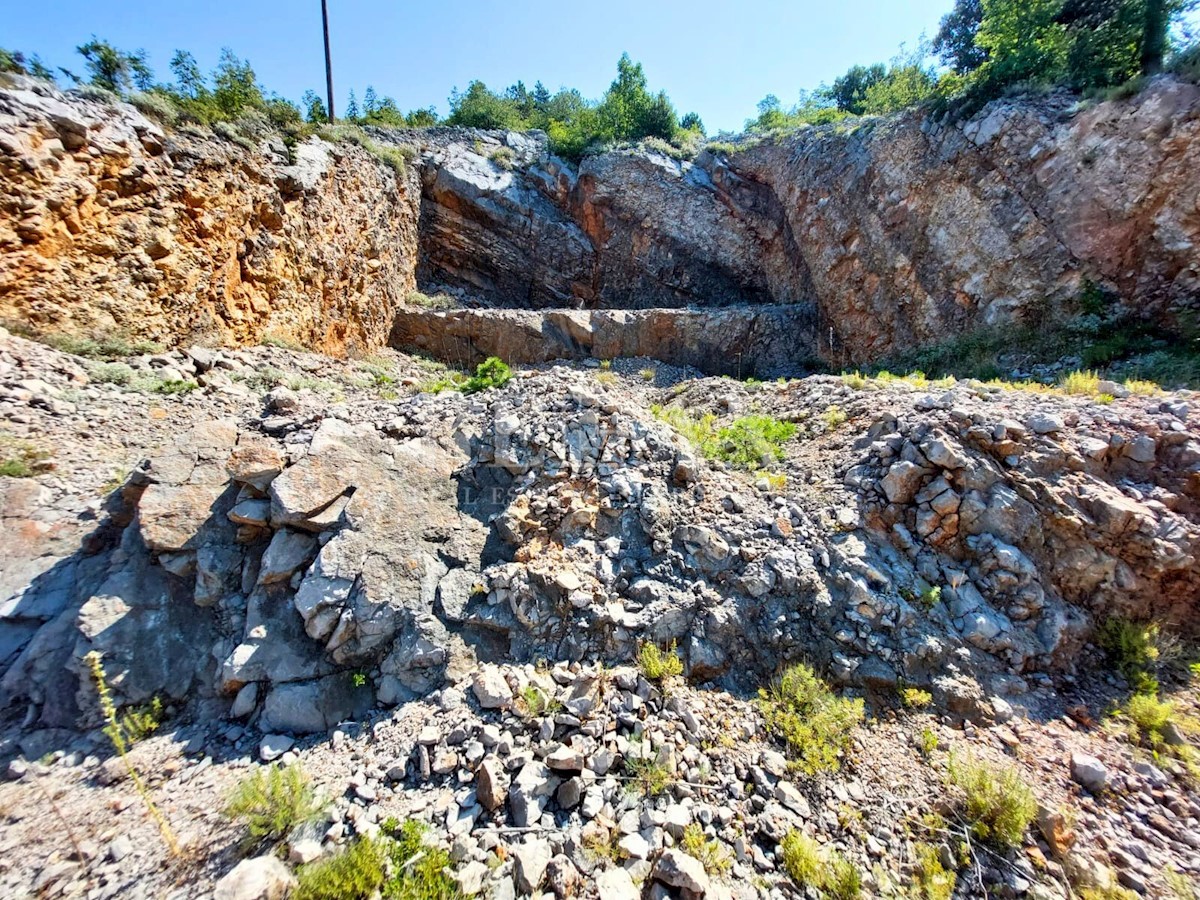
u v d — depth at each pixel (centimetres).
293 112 1066
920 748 302
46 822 239
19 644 313
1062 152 890
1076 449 439
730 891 223
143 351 672
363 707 307
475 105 2109
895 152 1201
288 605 327
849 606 364
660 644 342
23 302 576
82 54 750
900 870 243
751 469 504
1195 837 262
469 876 219
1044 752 304
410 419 499
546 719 289
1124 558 393
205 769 269
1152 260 777
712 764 283
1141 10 895
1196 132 738
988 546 397
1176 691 344
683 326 1394
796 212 1538
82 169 625
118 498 372
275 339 894
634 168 1797
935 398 518
